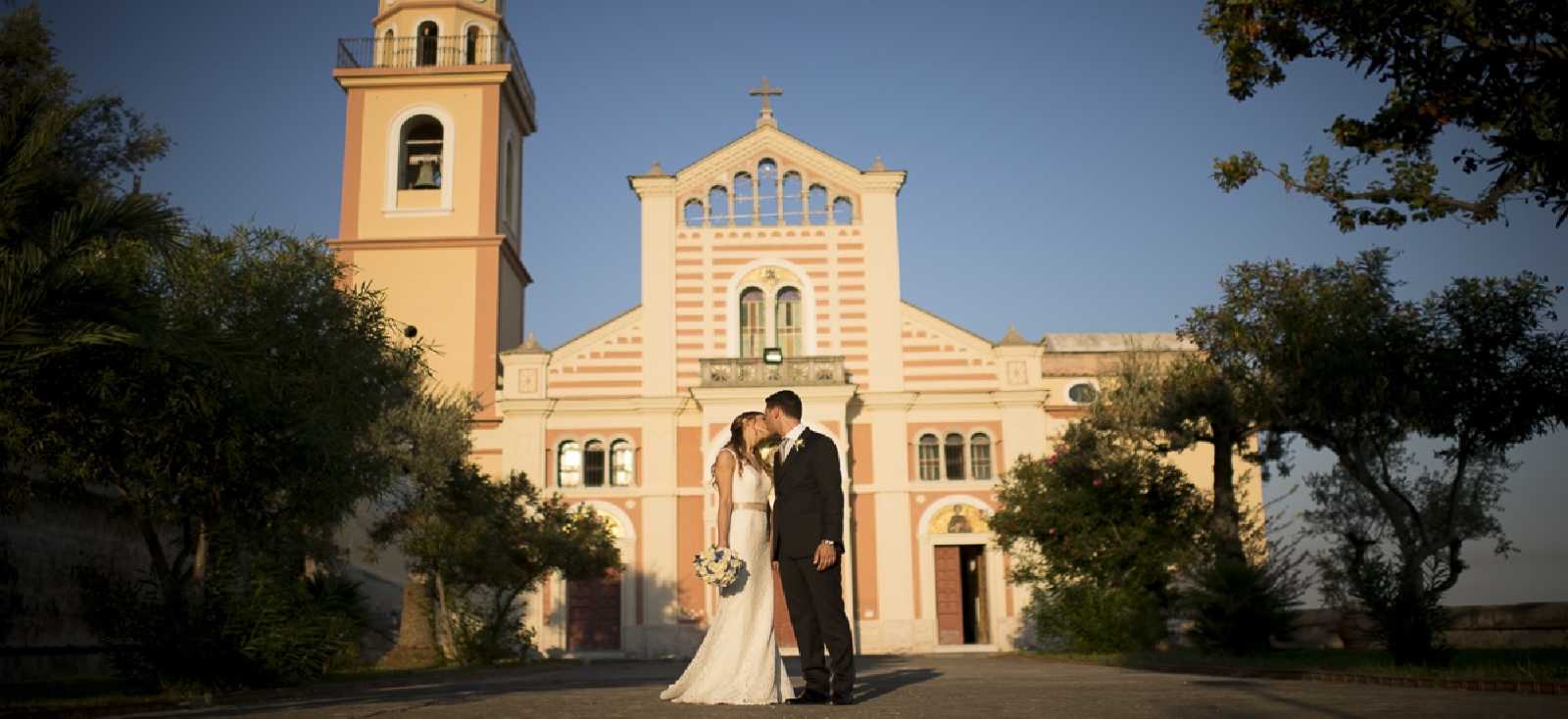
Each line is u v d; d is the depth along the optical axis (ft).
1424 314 60.29
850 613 125.90
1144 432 97.60
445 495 97.60
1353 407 58.90
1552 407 57.41
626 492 130.00
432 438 94.38
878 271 136.77
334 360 55.67
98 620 48.96
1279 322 63.00
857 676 47.34
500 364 136.46
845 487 127.24
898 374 133.90
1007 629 126.93
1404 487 93.09
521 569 99.81
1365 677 36.55
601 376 133.39
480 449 132.05
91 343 36.11
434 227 138.82
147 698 42.57
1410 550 51.88
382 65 144.25
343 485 55.16
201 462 47.42
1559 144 34.42
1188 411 86.02
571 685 46.98
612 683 49.49
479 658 94.02
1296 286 63.93
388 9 147.43
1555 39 34.58
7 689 51.62
